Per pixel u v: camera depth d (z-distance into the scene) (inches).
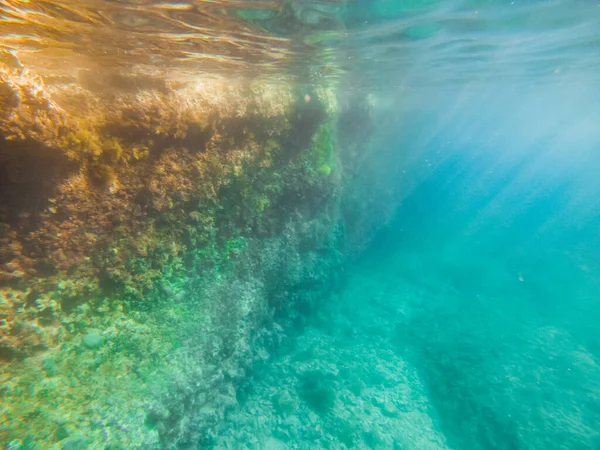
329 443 85.5
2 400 43.8
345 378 108.0
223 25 60.7
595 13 78.6
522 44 104.3
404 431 92.3
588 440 88.2
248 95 92.4
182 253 74.3
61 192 48.4
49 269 49.9
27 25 48.0
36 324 48.6
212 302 83.1
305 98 118.8
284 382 102.2
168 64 75.6
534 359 121.9
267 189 103.0
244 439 83.0
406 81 164.4
